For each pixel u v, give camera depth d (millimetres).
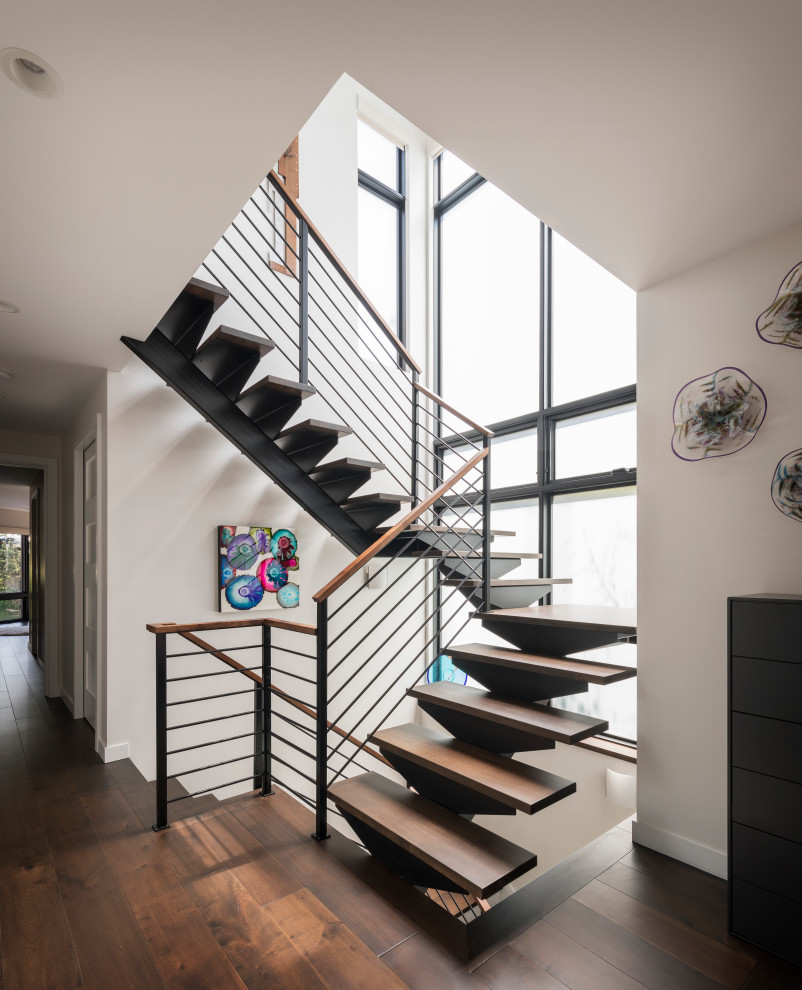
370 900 1946
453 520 4941
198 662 3672
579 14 1226
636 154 1693
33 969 1616
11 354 3121
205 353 3039
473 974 1608
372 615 4637
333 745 4324
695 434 2264
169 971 1610
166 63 1314
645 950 1718
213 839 2369
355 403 4707
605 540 3908
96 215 1889
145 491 3516
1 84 1359
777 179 1771
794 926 1661
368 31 1266
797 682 1692
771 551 2037
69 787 2914
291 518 4156
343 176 4758
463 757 2348
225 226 1959
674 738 2279
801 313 1991
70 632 4445
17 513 10734
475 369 5027
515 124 1602
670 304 2396
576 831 3711
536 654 2752
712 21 1239
